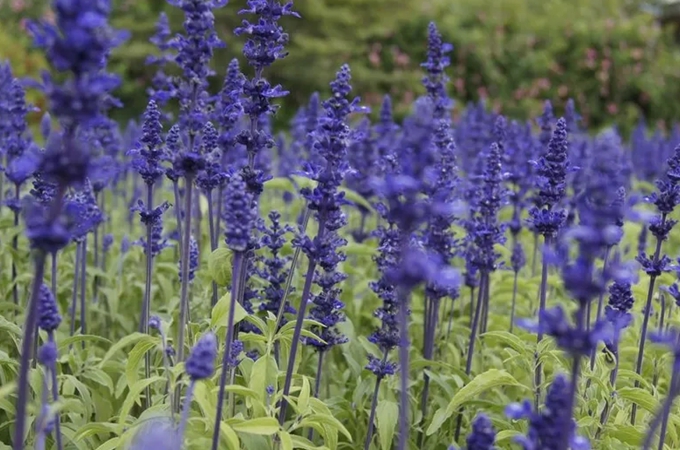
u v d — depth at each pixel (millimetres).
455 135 3059
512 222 1910
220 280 1479
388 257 1535
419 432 1626
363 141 2066
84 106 1165
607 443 1462
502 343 1841
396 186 1209
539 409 1488
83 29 1149
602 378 1499
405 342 1230
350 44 6051
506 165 1964
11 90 1810
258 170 1516
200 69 1473
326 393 1681
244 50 1488
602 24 7012
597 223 1186
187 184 1419
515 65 6566
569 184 2182
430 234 1637
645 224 1957
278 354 1587
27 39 4992
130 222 2297
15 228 1757
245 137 1500
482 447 1229
